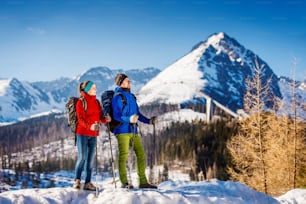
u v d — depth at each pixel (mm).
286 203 8703
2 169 123125
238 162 20359
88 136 6520
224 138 78438
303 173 19625
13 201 5848
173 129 135000
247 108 18984
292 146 18891
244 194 7531
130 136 6695
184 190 7078
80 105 6426
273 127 19141
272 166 19234
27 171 125688
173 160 98250
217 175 51031
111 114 6703
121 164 6664
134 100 6852
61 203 6062
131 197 5977
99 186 6879
